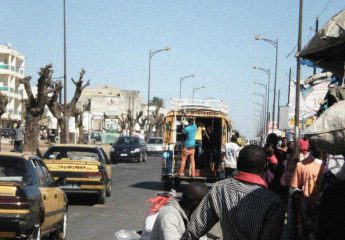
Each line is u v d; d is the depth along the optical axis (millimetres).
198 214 5117
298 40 26984
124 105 131375
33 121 39844
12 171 10578
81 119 59688
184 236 5160
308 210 7848
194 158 23984
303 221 7797
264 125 88125
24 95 109062
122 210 17500
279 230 4887
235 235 4934
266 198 4891
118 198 20938
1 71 94312
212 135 23938
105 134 80562
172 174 23391
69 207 17953
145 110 146750
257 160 5004
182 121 23828
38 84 39656
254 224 4852
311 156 8789
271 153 12500
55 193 11602
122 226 14289
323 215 5758
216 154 23766
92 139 76875
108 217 15898
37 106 39656
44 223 10695
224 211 4973
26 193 9898
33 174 10742
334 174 7223
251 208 4867
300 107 27172
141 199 20703
